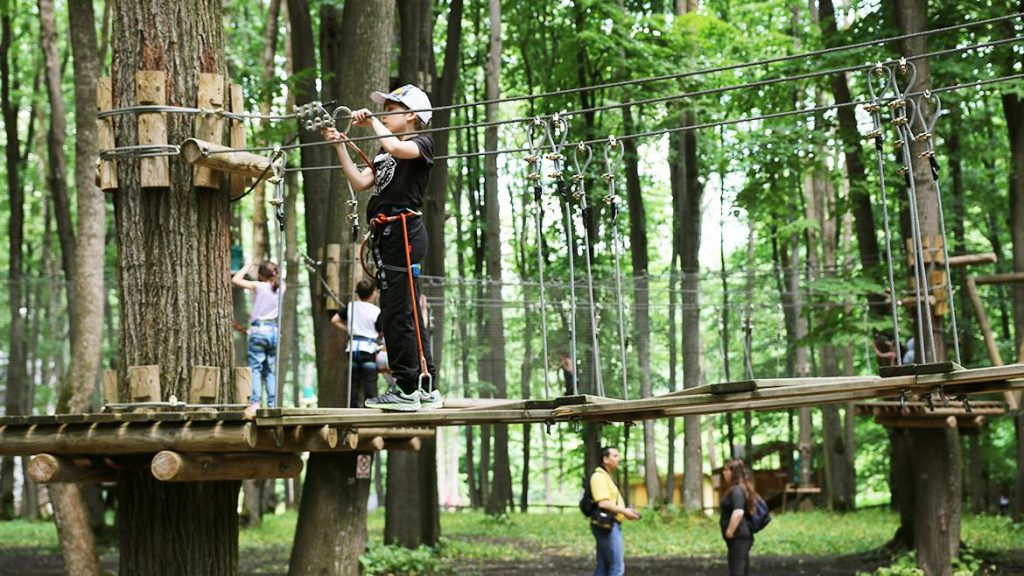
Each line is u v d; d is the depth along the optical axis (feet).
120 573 24.76
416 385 21.15
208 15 25.08
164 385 24.06
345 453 37.40
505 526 78.07
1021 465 63.77
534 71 90.48
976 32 51.72
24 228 102.17
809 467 97.09
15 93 77.15
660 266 118.93
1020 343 53.62
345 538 37.04
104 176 24.54
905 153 20.88
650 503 82.79
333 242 37.99
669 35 66.69
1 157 101.24
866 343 49.60
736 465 36.91
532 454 140.87
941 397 20.85
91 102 42.06
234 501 25.62
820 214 88.48
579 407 20.92
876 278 50.96
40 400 75.77
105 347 78.69
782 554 57.88
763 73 68.03
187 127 24.53
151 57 24.56
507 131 99.91
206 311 24.49
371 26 37.93
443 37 88.48
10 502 84.99
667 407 20.61
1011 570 47.39
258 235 57.21
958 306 72.54
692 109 66.03
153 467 21.63
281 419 21.40
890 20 52.31
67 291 60.95
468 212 105.40
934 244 43.57
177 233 24.40
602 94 81.56
